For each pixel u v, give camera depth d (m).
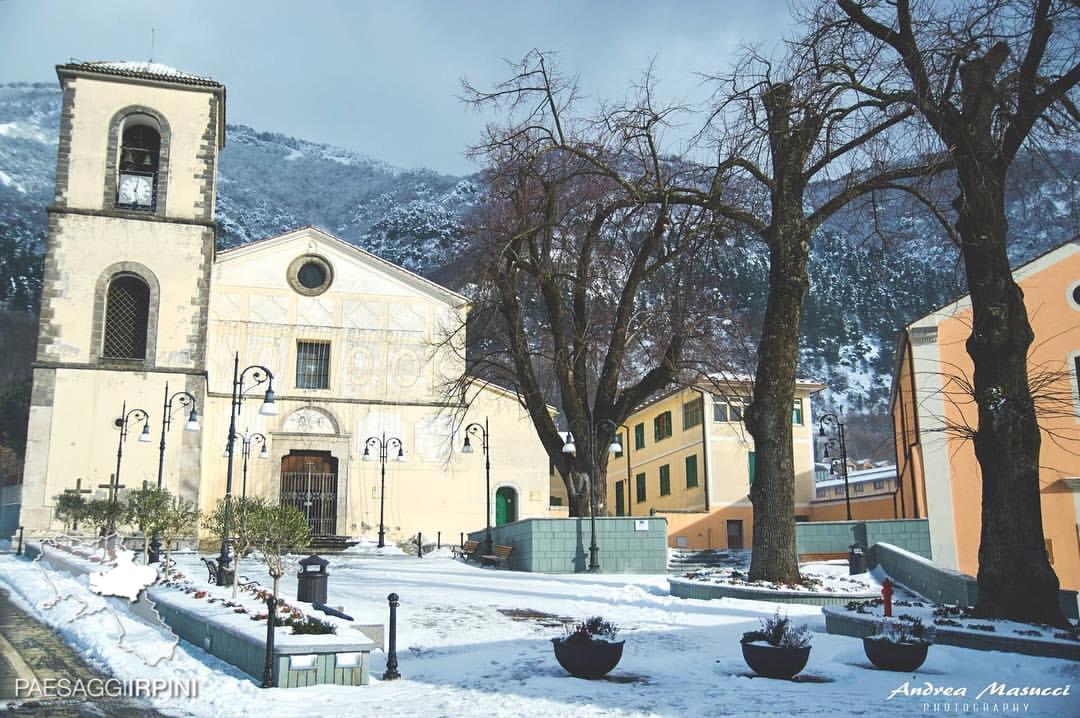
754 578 20.33
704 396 44.34
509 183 26.58
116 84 37.94
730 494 43.59
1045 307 27.98
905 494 32.91
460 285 30.08
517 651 13.25
